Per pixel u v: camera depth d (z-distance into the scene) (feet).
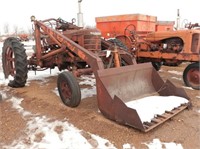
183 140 10.27
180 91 13.85
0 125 11.96
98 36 16.51
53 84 20.13
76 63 16.28
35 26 18.78
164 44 21.06
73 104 13.70
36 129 11.44
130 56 15.56
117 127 11.29
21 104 15.05
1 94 16.88
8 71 20.29
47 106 14.43
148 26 28.12
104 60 15.34
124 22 26.94
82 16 22.45
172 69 28.89
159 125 11.50
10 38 19.22
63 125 11.76
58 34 15.81
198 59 18.31
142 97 13.88
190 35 19.08
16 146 9.92
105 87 11.74
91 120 12.17
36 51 19.30
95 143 9.98
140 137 10.41
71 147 9.73
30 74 24.50
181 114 12.90
